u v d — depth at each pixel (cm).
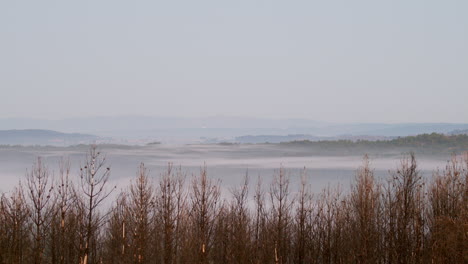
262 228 3631
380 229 3478
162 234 2950
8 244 2503
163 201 3003
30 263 2612
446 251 2738
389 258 3312
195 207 3172
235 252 3231
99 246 3011
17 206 2586
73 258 2777
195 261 2891
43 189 2805
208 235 3142
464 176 3319
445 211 3189
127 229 2862
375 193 3494
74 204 2842
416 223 3222
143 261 2733
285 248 3603
